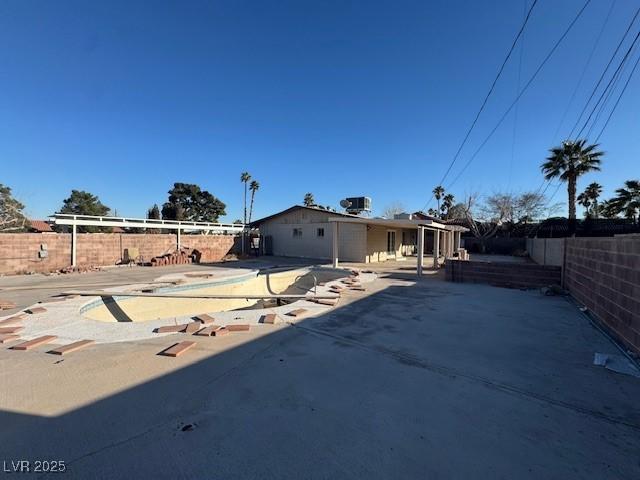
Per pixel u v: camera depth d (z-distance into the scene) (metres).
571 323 5.51
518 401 2.89
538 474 1.99
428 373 3.48
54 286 9.20
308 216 20.94
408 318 5.79
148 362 3.66
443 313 6.18
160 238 17.73
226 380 3.23
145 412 2.62
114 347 4.12
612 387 3.18
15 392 2.92
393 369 3.58
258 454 2.13
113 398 2.84
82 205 33.91
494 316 5.96
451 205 45.34
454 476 1.96
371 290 8.75
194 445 2.21
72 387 3.03
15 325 4.99
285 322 5.41
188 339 4.46
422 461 2.08
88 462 2.04
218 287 10.55
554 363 3.78
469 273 10.13
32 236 13.13
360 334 4.84
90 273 12.62
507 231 30.70
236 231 22.39
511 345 4.40
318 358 3.87
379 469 2.01
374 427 2.46
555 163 22.97
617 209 22.66
